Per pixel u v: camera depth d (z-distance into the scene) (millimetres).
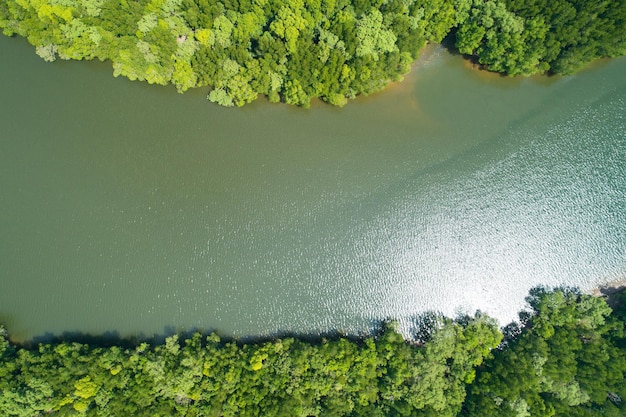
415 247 92312
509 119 96000
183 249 91750
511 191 93875
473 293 91188
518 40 86750
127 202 93375
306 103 92000
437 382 78312
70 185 93875
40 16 85875
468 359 81250
